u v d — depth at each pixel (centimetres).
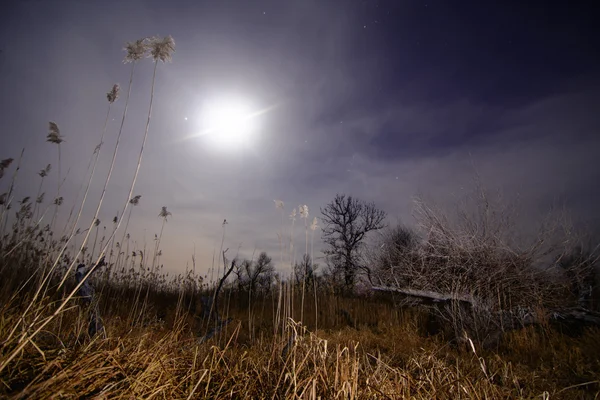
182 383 240
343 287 1711
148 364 234
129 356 238
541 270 917
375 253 1370
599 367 495
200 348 347
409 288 1146
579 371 497
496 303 892
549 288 930
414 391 288
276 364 309
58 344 243
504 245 938
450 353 616
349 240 2594
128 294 793
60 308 211
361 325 1024
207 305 650
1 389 164
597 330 698
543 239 925
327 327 1020
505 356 622
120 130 289
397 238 1305
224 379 254
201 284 822
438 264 1051
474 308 834
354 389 243
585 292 930
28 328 197
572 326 834
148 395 205
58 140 337
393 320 1043
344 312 1156
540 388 412
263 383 265
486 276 920
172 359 262
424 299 1069
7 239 416
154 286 1013
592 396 397
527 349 659
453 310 849
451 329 836
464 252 981
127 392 196
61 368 194
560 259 927
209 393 243
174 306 847
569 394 399
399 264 1195
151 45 316
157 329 445
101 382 193
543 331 756
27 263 413
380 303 1330
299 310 1116
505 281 908
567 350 615
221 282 620
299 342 318
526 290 904
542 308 850
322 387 255
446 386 304
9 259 405
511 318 832
